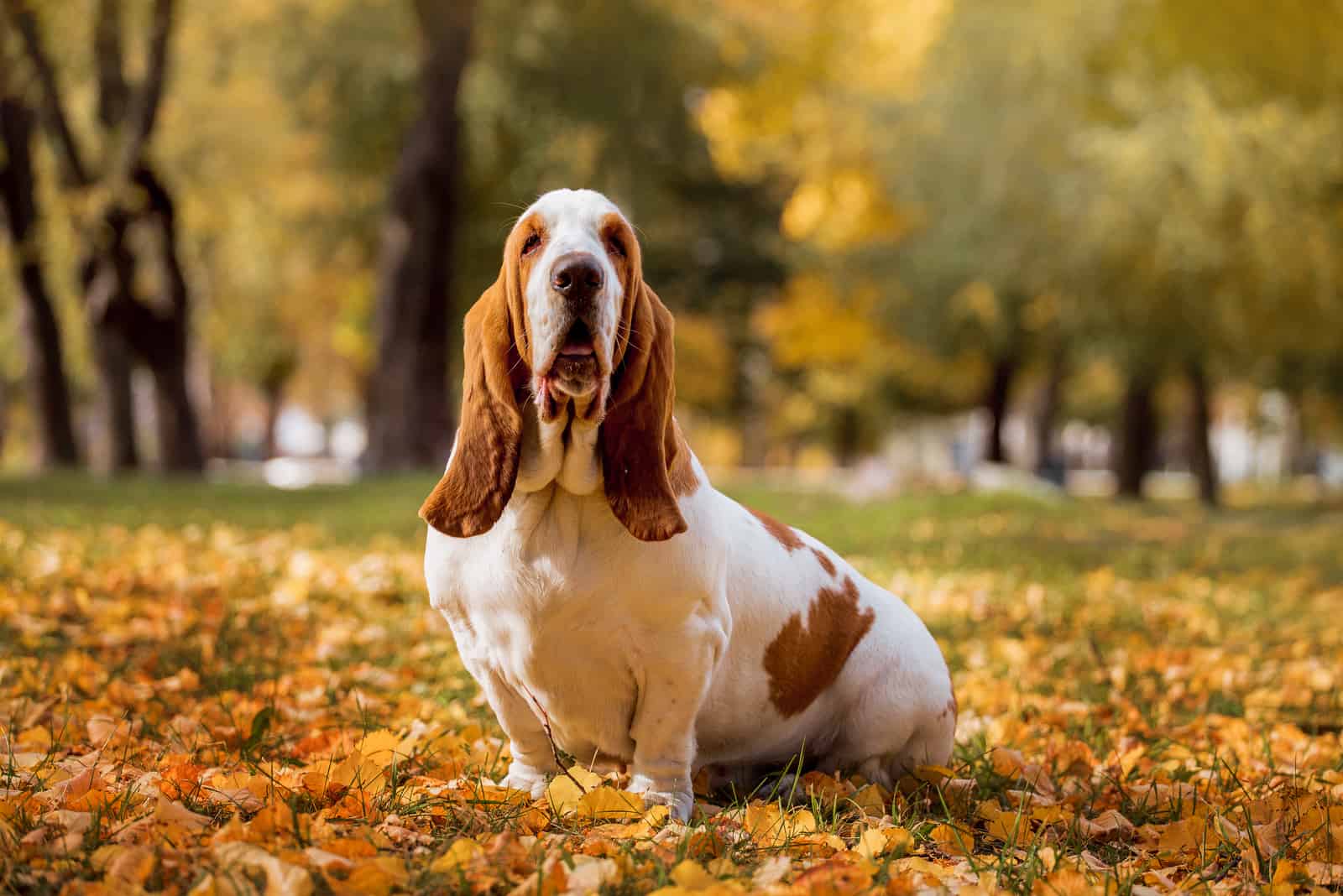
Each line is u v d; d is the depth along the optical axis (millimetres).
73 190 18094
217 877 2404
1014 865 2900
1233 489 42938
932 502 15227
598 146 23016
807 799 3508
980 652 6129
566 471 2953
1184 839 3227
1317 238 18406
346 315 34156
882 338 32375
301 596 6633
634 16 21109
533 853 2666
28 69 17578
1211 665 5984
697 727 3479
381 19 21875
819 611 3602
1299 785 3842
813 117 28297
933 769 3662
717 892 2445
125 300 19312
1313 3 17359
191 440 20406
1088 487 42875
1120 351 23188
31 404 21812
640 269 3010
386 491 14383
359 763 3254
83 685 4637
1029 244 21547
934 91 23078
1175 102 18594
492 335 3014
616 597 3006
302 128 23672
